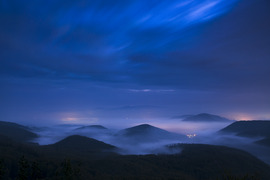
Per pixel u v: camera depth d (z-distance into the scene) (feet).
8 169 177.37
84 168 199.11
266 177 239.50
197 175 228.63
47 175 171.42
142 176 193.98
